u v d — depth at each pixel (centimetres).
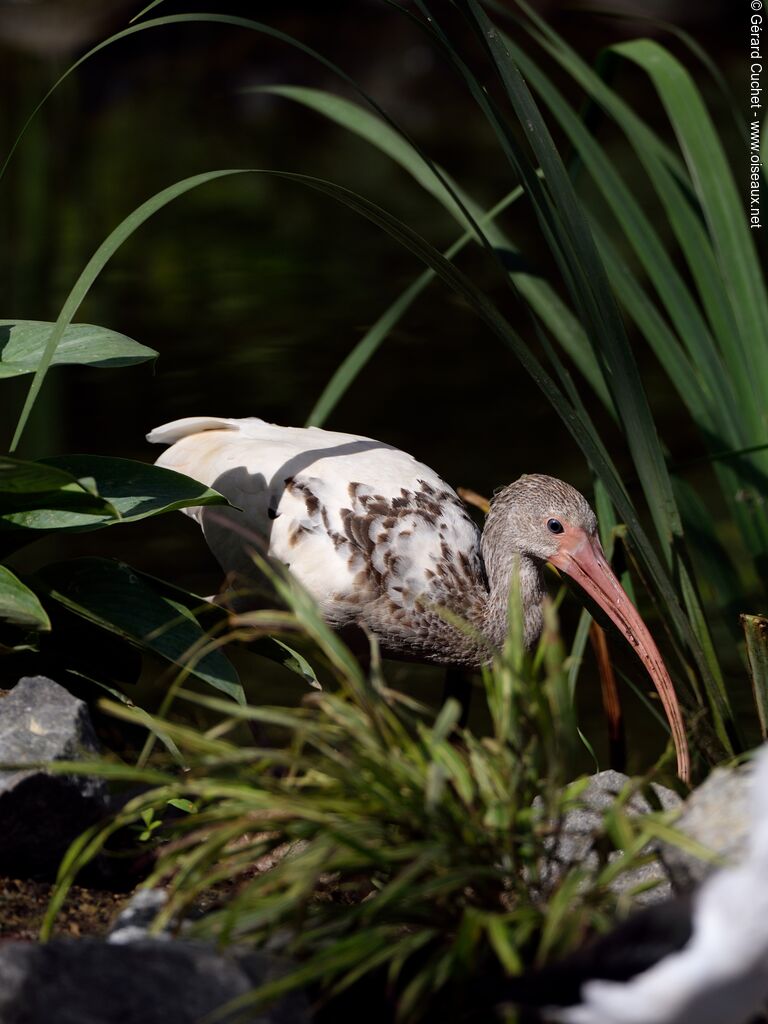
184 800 528
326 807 398
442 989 387
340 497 761
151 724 420
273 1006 373
